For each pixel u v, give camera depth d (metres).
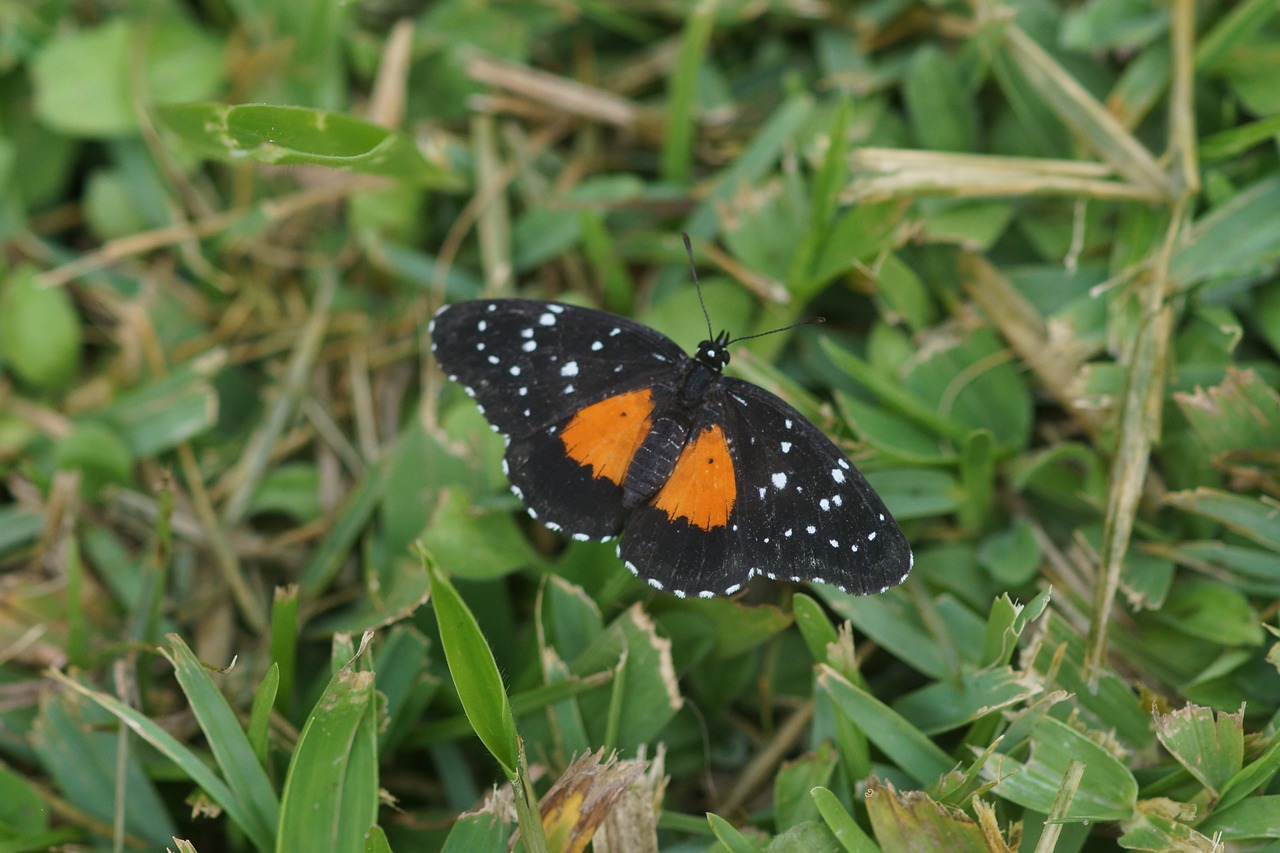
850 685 0.55
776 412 0.55
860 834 0.54
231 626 0.57
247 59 0.60
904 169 0.57
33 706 0.56
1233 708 0.55
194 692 0.54
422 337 0.59
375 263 0.59
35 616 0.57
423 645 0.55
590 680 0.55
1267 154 0.57
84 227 0.60
